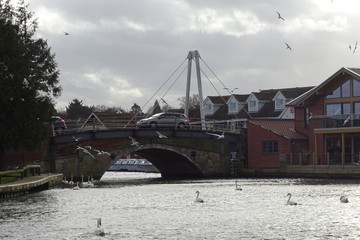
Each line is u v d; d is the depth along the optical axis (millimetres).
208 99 124938
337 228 33469
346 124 79438
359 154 76812
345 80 82625
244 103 119188
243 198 50406
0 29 65938
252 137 89688
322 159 81625
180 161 89938
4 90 65250
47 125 70562
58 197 52812
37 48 68812
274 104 114625
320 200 47781
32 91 67000
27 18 69688
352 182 69250
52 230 33438
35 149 72312
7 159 74688
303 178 79812
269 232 32312
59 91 71062
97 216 39250
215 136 88875
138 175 108875
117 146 81312
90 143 79750
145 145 83500
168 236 31422
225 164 89688
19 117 66625
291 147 85688
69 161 78250
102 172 80188
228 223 35500
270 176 85500
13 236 31672
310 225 34562
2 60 66188
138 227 34312
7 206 45062
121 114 110625
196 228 33781
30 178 61281
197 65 101000
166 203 47125
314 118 82500
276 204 45344
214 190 59938
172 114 87312
